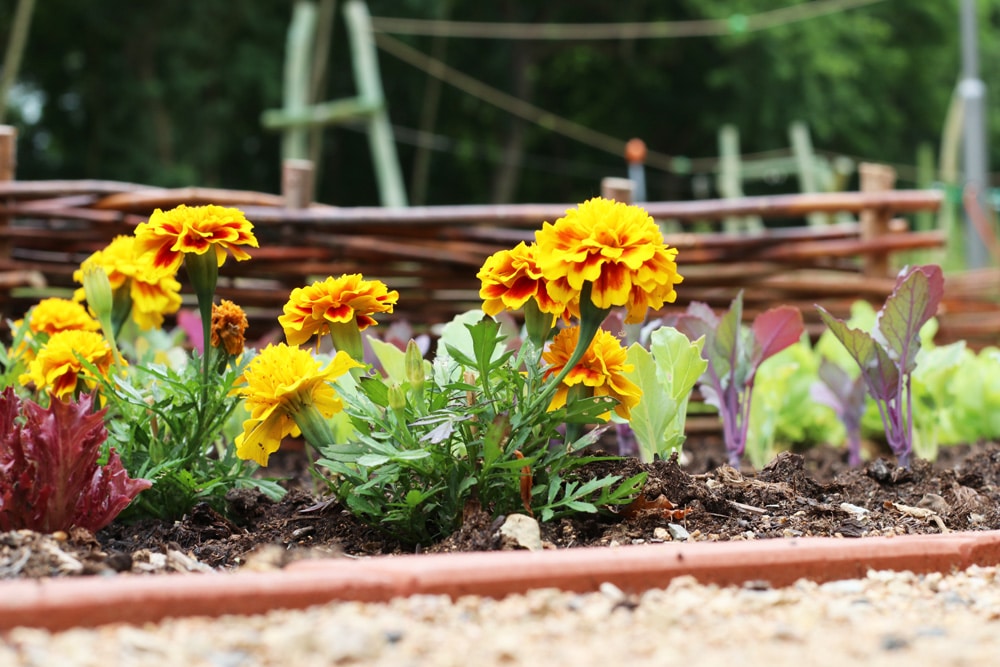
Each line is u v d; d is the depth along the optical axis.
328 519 1.02
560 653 0.75
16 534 0.90
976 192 3.36
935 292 1.11
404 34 7.27
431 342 1.39
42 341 1.10
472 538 0.92
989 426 1.45
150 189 1.46
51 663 0.73
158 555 0.92
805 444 1.51
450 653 0.75
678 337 1.09
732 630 0.79
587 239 0.89
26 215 1.45
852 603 0.84
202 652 0.74
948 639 0.78
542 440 0.96
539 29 8.01
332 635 0.75
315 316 0.95
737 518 1.01
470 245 1.52
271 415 0.96
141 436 1.02
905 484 1.12
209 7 6.66
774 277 1.67
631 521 0.98
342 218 1.47
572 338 0.96
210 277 0.99
